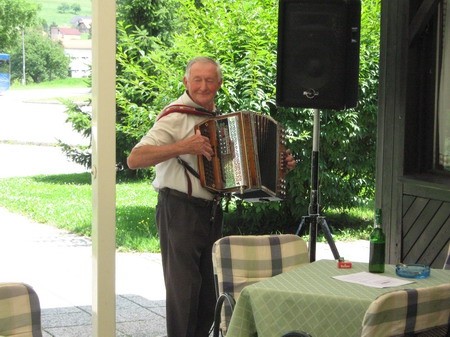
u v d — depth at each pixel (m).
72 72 16.48
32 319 3.48
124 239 9.72
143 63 11.63
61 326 6.20
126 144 12.94
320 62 5.91
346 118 9.24
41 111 16.48
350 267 4.29
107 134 4.74
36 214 11.68
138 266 8.38
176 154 4.86
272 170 5.09
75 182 13.89
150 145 4.90
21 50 16.45
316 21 5.89
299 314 3.75
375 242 4.19
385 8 6.39
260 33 9.00
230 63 9.00
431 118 6.25
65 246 9.80
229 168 4.95
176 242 5.01
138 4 13.05
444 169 6.23
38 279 8.02
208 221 5.07
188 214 5.02
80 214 11.62
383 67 6.44
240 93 8.88
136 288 7.40
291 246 4.75
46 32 16.50
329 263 4.41
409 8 6.16
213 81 5.08
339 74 5.91
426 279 4.07
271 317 3.80
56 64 16.50
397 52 6.29
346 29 5.88
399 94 6.28
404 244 6.34
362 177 9.62
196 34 9.38
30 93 16.52
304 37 5.91
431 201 6.07
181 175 5.01
